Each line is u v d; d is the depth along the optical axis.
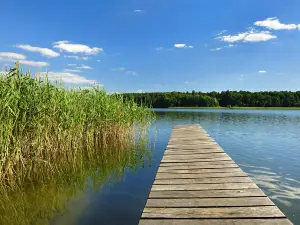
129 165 7.02
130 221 3.70
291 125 18.56
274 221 2.61
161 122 20.91
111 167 6.80
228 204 3.04
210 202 3.12
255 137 12.52
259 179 5.77
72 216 3.89
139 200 4.50
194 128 12.38
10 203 4.45
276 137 12.50
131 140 10.77
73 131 7.60
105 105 9.09
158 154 8.45
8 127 5.10
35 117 5.94
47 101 6.45
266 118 26.23
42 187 5.22
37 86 6.27
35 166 6.11
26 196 4.75
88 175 6.06
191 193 3.43
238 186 3.67
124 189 5.08
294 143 10.71
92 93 9.24
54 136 7.02
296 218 3.83
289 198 4.62
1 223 3.75
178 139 8.71
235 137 12.52
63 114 7.00
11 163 5.27
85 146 8.68
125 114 10.14
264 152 8.84
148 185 5.33
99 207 4.21
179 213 2.84
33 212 4.08
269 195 4.77
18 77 5.71
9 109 5.07
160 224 2.61
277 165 7.05
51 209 4.18
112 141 9.73
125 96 11.00
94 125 8.80
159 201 3.18
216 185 3.73
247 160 7.67
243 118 26.08
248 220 2.64
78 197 4.67
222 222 2.62
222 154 5.98
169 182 3.93
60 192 4.94
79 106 8.06
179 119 24.30
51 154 6.92
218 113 36.81
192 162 5.23
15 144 5.30
